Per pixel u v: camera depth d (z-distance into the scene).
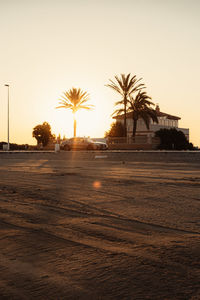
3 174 12.46
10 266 3.31
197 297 2.65
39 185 9.27
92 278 3.01
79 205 6.45
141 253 3.68
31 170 14.39
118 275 3.07
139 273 3.12
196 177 11.23
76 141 39.09
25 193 7.88
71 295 2.69
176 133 47.28
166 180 10.38
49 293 2.72
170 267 3.27
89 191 8.17
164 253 3.67
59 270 3.20
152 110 47.69
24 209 6.10
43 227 4.82
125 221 5.18
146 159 22.84
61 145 40.25
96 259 3.49
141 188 8.66
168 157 23.00
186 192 7.99
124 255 3.61
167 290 2.78
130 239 4.21
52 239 4.22
